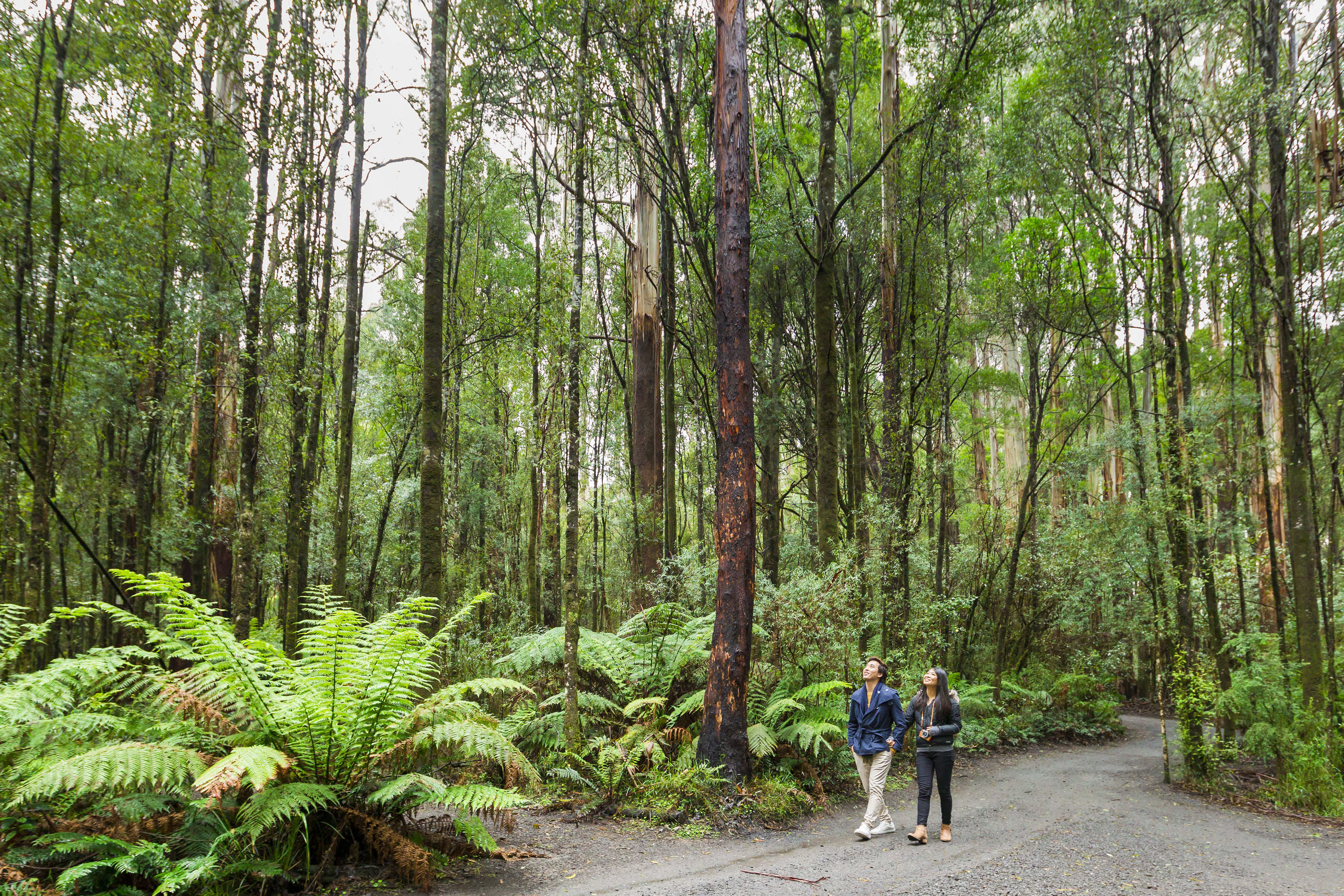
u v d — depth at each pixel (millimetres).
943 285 16375
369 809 5129
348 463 11289
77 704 5590
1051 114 11383
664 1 10633
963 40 11906
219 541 11242
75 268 9289
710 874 5227
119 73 8844
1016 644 16781
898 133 13195
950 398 16500
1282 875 5500
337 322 17750
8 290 8273
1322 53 8844
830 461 10883
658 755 7461
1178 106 10133
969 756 11938
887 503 11055
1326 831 7098
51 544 10812
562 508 20109
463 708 5711
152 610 11914
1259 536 14383
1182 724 9469
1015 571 14852
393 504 18875
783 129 12375
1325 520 10867
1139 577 10656
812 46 11484
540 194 15758
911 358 12992
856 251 15359
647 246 15523
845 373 17469
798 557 12820
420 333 15719
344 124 11375
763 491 17734
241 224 10961
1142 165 11000
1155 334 11234
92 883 3967
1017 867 5508
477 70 12992
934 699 6566
